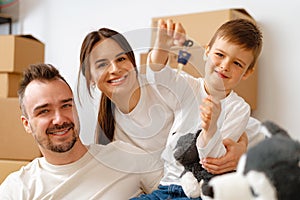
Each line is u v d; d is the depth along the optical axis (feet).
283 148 1.73
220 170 3.10
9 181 3.81
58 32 8.50
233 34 3.96
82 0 8.23
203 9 6.98
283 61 6.34
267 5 6.49
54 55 8.52
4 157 5.09
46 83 3.65
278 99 6.35
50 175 3.74
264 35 6.49
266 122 1.97
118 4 7.82
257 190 1.66
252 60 4.15
